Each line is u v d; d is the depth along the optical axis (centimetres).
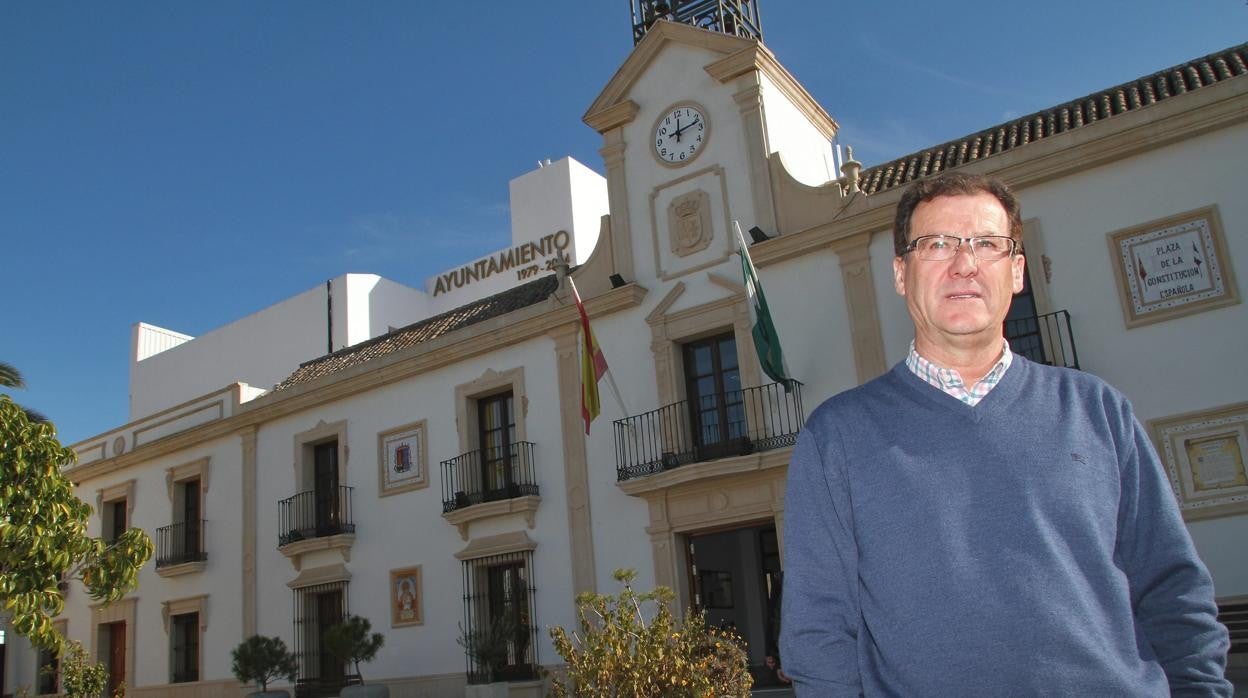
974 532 224
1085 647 210
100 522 2278
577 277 1562
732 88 1451
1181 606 223
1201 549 1031
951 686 215
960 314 247
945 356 255
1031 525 221
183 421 2125
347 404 1827
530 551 1510
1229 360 1049
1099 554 221
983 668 213
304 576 1789
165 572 2022
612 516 1439
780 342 1340
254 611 1873
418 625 1625
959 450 233
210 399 2077
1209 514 1031
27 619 815
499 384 1612
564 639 794
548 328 1562
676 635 801
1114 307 1120
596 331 1516
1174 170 1109
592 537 1454
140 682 2055
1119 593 219
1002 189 273
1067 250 1159
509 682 1435
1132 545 234
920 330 260
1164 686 214
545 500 1518
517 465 1574
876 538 234
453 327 1769
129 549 917
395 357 1738
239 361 3192
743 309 1366
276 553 1864
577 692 757
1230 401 1041
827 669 237
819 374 1296
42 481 848
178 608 2017
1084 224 1155
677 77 1512
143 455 2183
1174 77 1222
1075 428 234
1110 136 1133
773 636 1470
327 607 1795
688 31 1491
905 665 222
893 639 226
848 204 1306
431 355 1691
